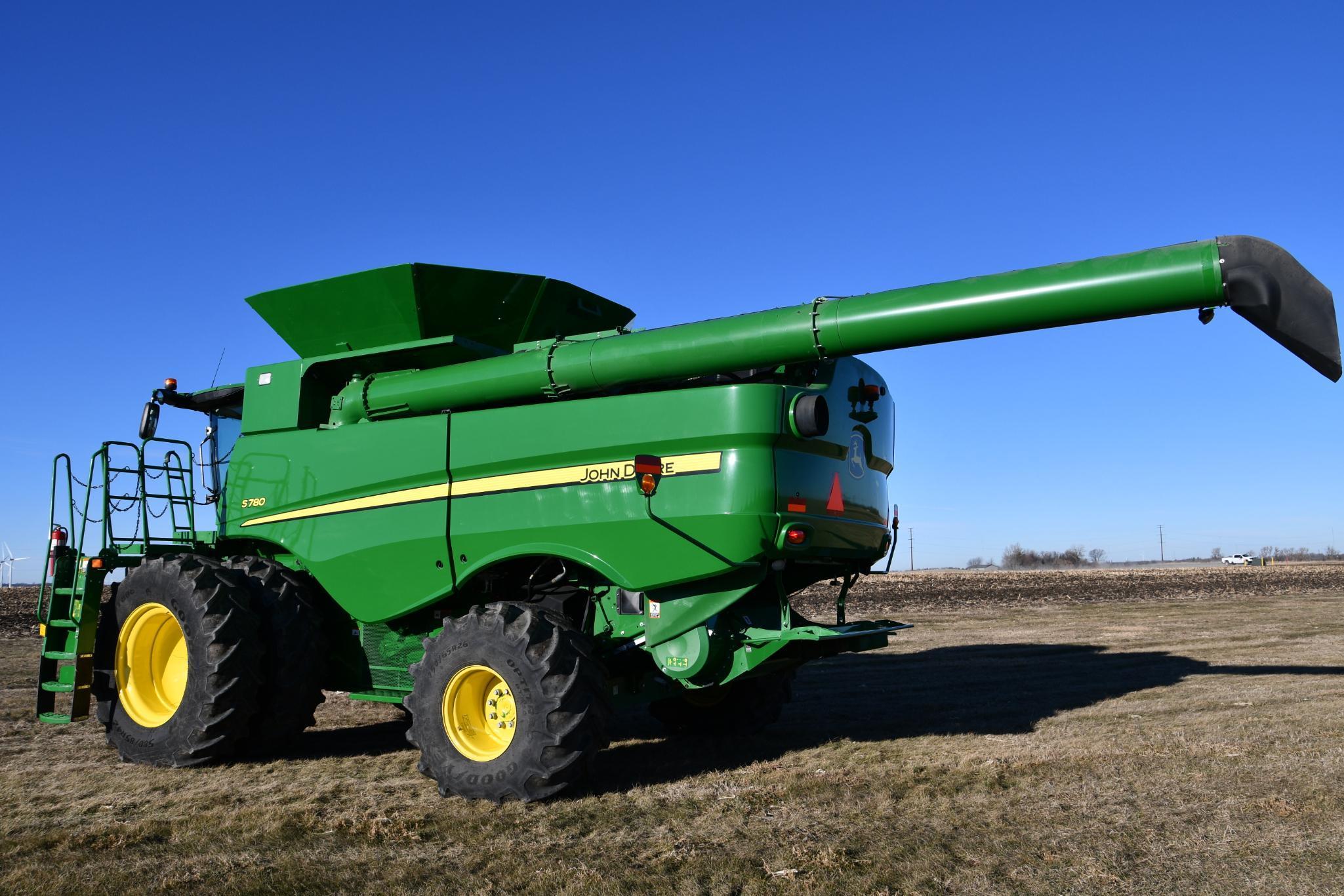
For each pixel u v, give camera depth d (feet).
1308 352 15.58
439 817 16.99
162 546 26.43
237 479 24.89
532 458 20.21
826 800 17.48
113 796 18.95
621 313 26.23
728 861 13.96
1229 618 58.95
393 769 21.40
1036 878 13.03
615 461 19.35
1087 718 25.43
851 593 98.99
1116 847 14.21
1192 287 15.37
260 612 22.84
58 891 13.38
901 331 17.35
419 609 21.84
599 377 19.99
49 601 25.27
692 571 18.54
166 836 16.10
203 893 13.19
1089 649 43.39
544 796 17.88
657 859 14.19
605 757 22.50
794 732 25.14
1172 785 17.74
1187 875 13.06
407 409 22.41
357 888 13.30
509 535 20.24
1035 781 18.42
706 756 22.26
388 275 22.36
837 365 21.06
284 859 14.61
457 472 21.13
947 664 39.47
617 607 20.47
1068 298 16.07
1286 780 17.78
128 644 23.49
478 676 19.06
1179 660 38.27
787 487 18.70
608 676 19.66
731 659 19.90
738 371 19.26
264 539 24.16
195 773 21.35
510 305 23.57
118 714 23.20
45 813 17.66
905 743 22.89
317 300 23.67
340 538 22.65
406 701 19.63
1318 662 36.14
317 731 26.84
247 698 21.97
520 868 13.93
